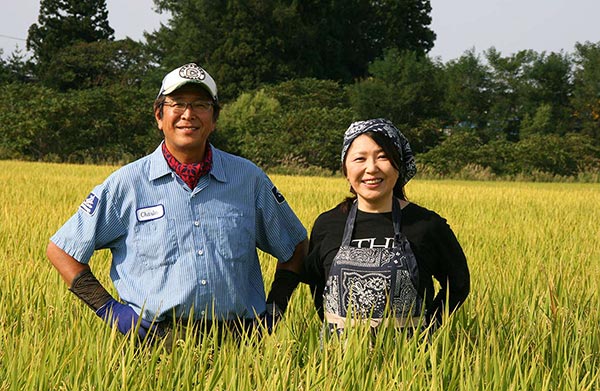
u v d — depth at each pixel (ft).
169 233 11.64
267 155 155.74
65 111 145.38
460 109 189.47
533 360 11.10
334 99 200.75
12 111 150.92
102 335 12.60
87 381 10.31
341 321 11.75
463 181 132.98
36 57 261.03
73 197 41.93
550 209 46.06
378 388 9.95
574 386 10.71
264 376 10.27
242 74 217.97
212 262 11.66
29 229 26.05
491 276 18.98
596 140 178.70
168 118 11.50
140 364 10.76
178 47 230.48
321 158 152.97
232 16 220.43
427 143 179.01
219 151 12.26
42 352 10.98
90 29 261.85
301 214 34.78
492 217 39.06
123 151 149.69
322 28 231.71
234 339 11.93
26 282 16.19
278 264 13.17
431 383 10.30
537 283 17.72
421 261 11.73
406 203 11.98
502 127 189.16
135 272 11.84
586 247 26.76
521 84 190.80
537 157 154.61
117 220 11.79
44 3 260.01
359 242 11.80
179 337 11.68
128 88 166.81
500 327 13.19
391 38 253.24
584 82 188.14
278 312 12.51
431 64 193.26
